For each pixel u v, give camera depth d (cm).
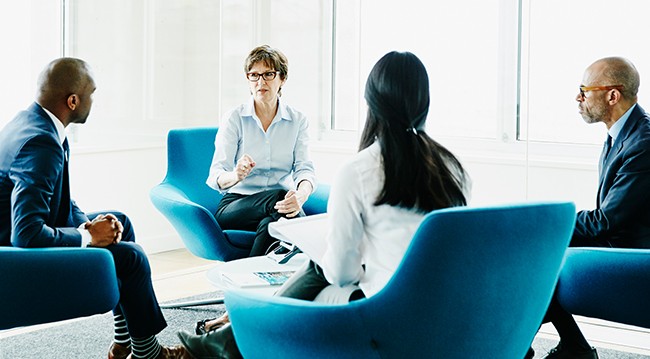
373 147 237
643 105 393
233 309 245
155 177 586
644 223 313
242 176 395
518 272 224
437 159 236
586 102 341
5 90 489
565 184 412
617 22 397
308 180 418
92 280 282
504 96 437
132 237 359
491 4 443
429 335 223
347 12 541
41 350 366
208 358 290
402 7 481
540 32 418
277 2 573
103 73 543
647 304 281
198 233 392
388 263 236
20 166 282
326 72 552
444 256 213
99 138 545
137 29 564
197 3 589
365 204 234
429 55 469
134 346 314
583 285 293
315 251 258
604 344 388
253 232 401
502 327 229
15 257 271
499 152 438
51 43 511
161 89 583
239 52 579
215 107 583
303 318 227
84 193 537
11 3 488
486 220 214
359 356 227
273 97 420
